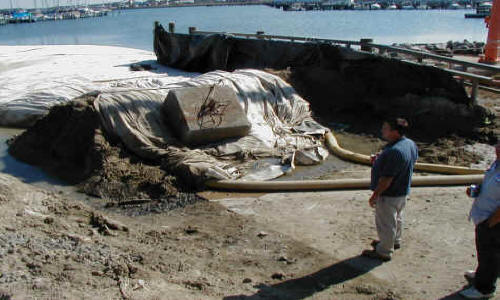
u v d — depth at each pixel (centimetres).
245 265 568
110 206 784
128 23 6669
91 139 947
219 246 623
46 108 1283
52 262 501
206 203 788
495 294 493
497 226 455
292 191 829
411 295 499
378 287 514
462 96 1168
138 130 976
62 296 427
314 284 523
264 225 692
